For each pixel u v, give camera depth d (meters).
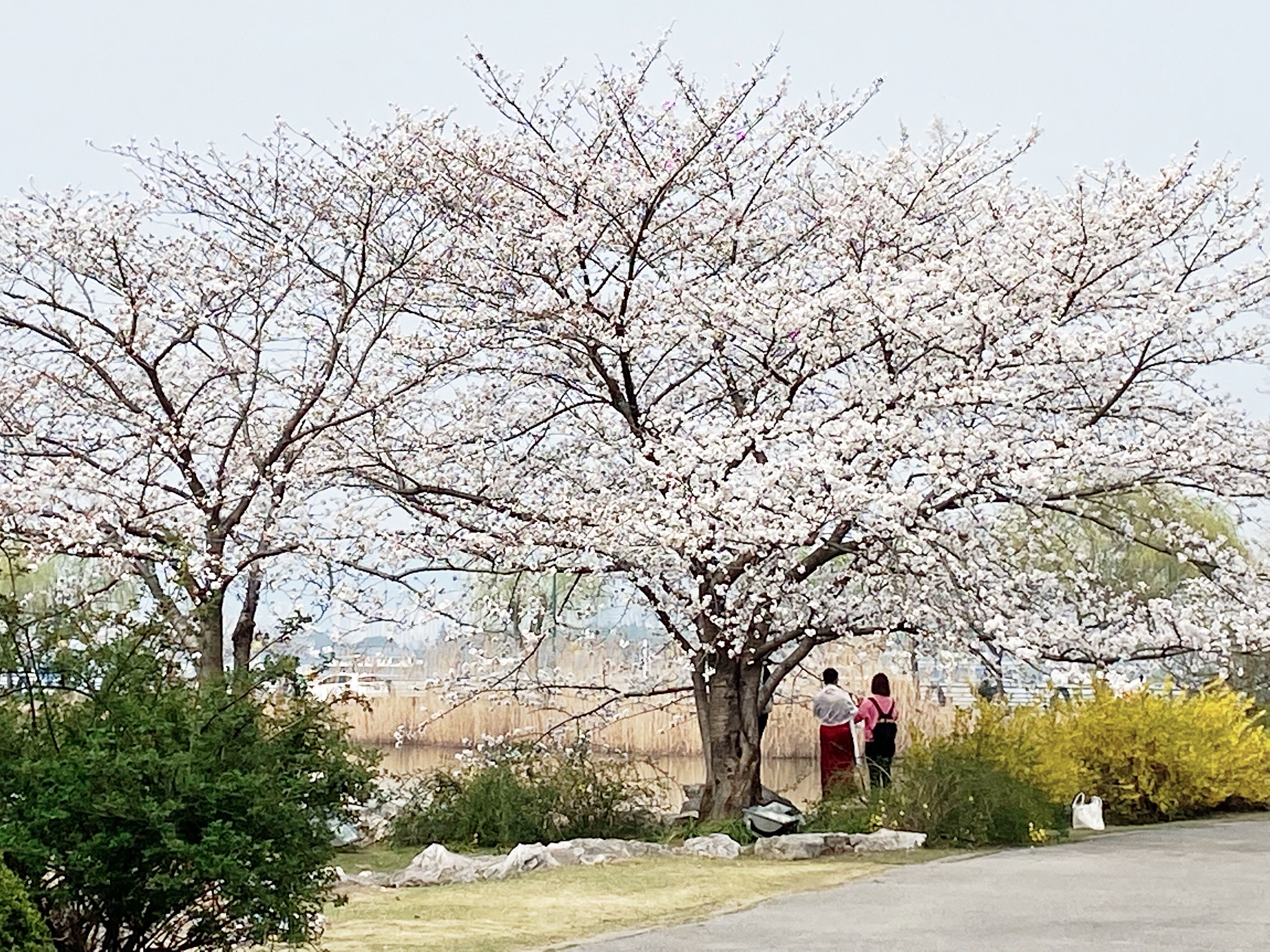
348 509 16.17
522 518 16.12
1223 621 15.27
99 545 15.29
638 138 16.66
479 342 16.42
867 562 15.90
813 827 15.42
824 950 8.47
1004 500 15.25
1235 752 17.91
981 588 15.34
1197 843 14.51
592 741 17.98
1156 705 17.81
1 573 9.63
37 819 6.69
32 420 16.48
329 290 16.97
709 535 14.54
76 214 16.03
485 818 15.54
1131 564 25.77
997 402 15.13
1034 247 15.41
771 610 15.48
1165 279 15.35
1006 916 9.70
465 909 10.38
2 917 6.07
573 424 17.05
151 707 7.30
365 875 12.58
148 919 7.08
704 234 16.75
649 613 17.38
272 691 7.75
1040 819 14.72
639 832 15.87
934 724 20.61
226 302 16.69
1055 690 18.16
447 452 16.59
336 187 16.61
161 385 16.70
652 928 9.43
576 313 15.91
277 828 7.14
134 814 6.77
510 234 16.20
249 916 7.04
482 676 17.70
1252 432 15.25
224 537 15.53
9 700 7.29
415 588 16.27
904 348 15.50
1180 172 15.26
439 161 16.28
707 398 17.42
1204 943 8.52
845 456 14.70
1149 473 15.41
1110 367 15.61
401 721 22.34
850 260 16.47
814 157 17.03
